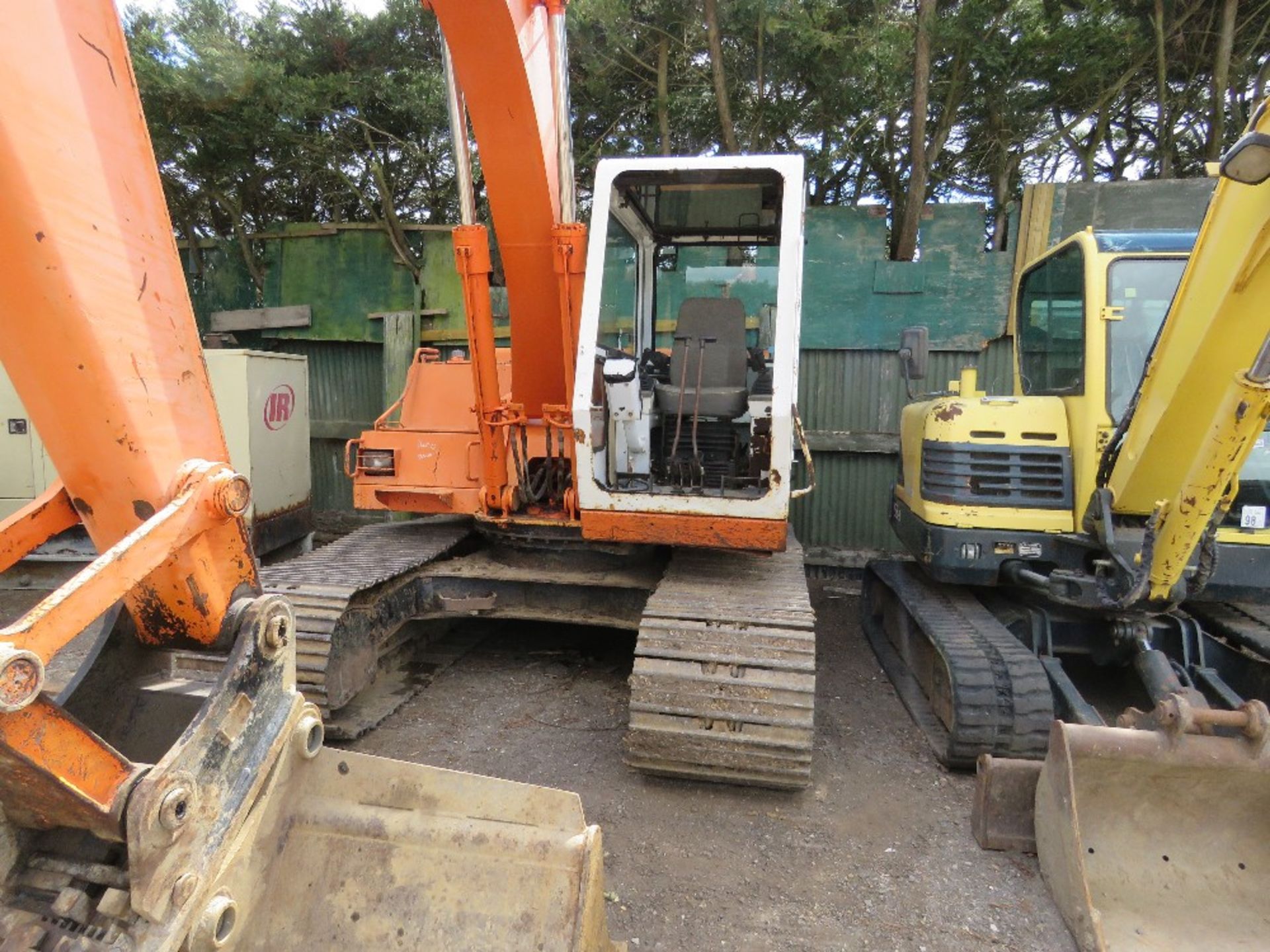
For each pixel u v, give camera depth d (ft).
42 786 4.41
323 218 31.09
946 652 12.07
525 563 14.87
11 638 3.96
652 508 11.91
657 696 10.49
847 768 12.07
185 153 25.45
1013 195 27.76
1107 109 24.29
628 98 26.81
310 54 26.66
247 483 5.46
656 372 16.24
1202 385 9.29
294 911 5.67
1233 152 7.40
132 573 4.66
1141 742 8.68
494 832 5.87
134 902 4.56
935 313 21.40
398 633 14.74
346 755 6.03
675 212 15.33
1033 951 8.21
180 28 24.91
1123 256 12.62
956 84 22.79
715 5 22.03
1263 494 11.59
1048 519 12.59
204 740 5.07
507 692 14.57
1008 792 9.95
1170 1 21.84
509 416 13.61
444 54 11.96
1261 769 8.43
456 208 30.07
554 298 12.99
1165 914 8.30
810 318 21.93
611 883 9.16
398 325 24.41
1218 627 12.76
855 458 22.43
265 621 5.55
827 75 23.34
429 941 5.59
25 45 4.28
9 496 19.72
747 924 8.54
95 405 4.84
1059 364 13.80
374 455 15.19
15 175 4.24
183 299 5.37
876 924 8.57
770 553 12.38
